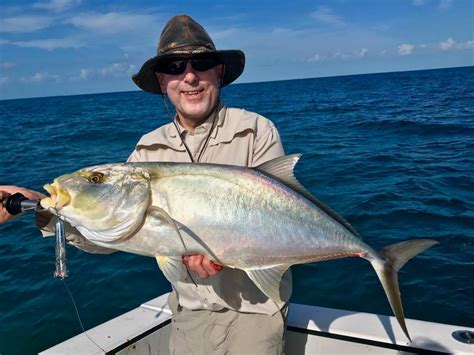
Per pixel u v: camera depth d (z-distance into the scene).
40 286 1.86
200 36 0.97
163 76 1.02
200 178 0.84
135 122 9.35
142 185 0.83
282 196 0.84
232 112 1.01
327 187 3.12
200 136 1.00
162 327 1.12
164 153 1.02
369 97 14.02
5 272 2.00
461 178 3.10
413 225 2.22
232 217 0.82
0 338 1.53
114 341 1.03
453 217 2.29
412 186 2.96
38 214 0.89
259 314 0.94
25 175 4.16
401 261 0.82
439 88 16.56
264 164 0.87
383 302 1.58
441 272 1.70
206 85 0.96
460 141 4.76
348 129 6.39
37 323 1.60
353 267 1.81
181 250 0.83
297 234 0.84
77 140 6.69
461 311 1.47
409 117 7.22
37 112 17.08
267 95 19.25
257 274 0.84
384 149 4.58
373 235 2.14
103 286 1.83
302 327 1.03
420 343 0.94
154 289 1.80
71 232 0.92
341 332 1.00
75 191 0.83
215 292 0.93
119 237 0.84
